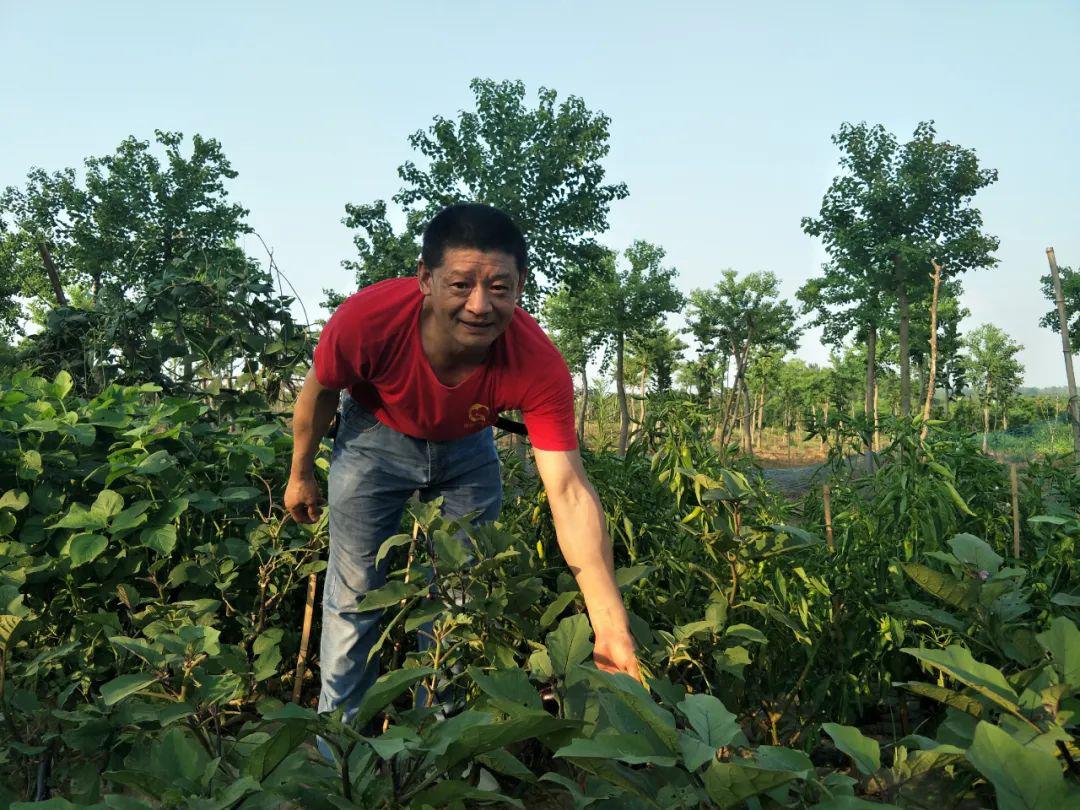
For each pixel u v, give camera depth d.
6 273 33.84
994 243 37.47
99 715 1.88
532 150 34.72
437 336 2.18
